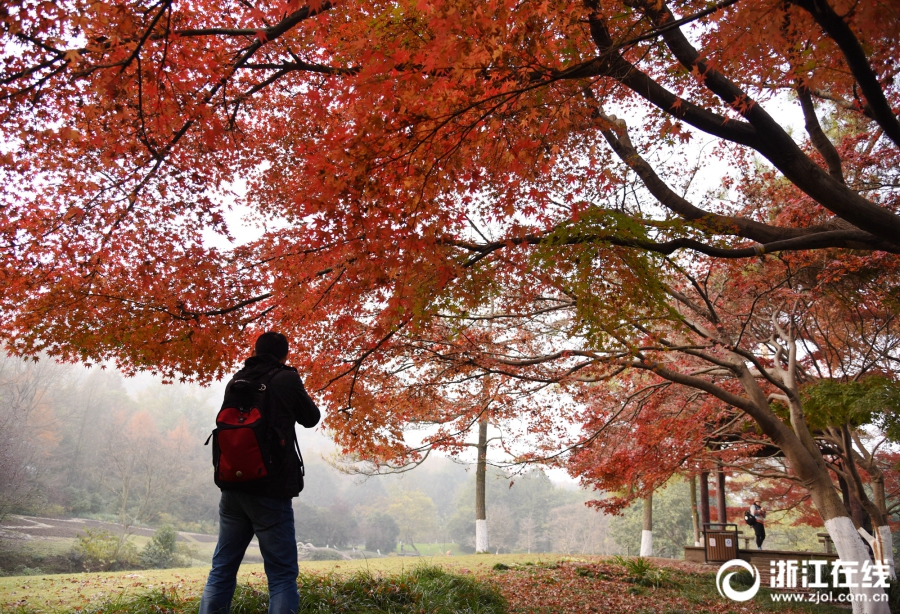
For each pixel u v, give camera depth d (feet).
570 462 37.42
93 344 16.10
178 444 171.94
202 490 175.11
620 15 14.12
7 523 94.94
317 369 21.11
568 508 213.05
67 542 85.71
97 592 23.79
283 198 21.67
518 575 40.32
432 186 13.43
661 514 135.44
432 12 9.74
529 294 25.95
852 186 31.37
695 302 38.14
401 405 29.14
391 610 16.58
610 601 32.60
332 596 16.46
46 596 22.21
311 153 13.16
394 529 215.31
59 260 16.76
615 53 14.44
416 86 10.85
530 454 36.96
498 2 10.24
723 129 16.22
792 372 34.96
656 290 16.43
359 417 21.54
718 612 32.99
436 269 15.25
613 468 36.11
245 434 8.83
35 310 15.76
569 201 23.72
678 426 37.01
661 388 40.50
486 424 68.95
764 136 15.90
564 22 13.21
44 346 16.06
